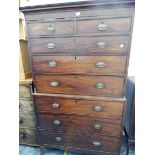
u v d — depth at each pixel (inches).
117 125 51.3
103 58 45.0
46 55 48.7
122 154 62.4
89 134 54.8
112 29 41.8
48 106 54.7
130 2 38.2
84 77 48.3
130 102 57.3
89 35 43.5
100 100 49.3
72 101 51.8
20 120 63.3
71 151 64.2
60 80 50.6
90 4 40.1
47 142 60.3
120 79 46.3
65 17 43.5
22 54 56.4
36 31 46.8
